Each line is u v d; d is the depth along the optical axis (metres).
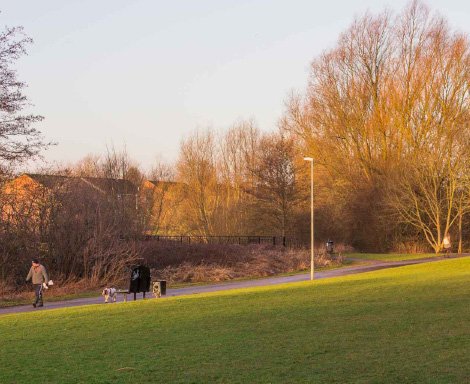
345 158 62.47
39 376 9.62
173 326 14.08
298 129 63.88
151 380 9.25
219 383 9.02
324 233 62.66
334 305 16.91
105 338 12.76
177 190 69.19
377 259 51.56
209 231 65.62
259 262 43.75
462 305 16.27
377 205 62.25
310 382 8.91
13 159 30.80
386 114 59.41
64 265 34.59
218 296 20.28
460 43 57.94
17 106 30.38
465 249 62.62
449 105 57.59
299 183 62.59
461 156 57.00
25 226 33.84
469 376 9.04
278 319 14.71
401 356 10.45
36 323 15.20
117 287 33.34
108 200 38.78
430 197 60.12
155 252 41.34
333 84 61.62
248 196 66.75
